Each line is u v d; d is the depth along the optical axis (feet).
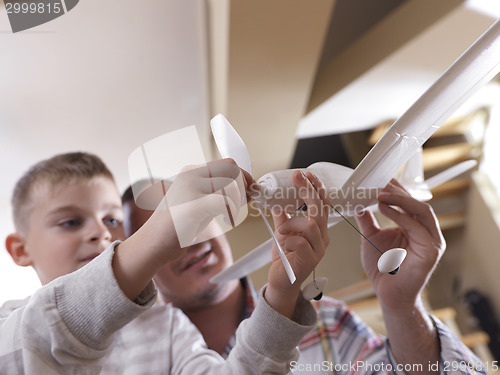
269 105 5.20
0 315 1.44
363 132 8.59
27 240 1.78
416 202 1.75
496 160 8.78
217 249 2.20
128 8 3.94
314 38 4.43
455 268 9.53
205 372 1.58
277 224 1.52
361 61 5.67
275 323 1.41
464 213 9.32
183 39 4.62
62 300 1.11
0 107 3.70
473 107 8.06
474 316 8.89
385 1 5.82
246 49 4.34
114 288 1.08
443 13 4.73
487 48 1.11
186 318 1.96
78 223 1.75
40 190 1.75
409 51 5.30
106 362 1.64
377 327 3.68
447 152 8.72
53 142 4.00
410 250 1.77
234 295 2.27
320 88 6.27
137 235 1.13
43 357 1.09
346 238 3.23
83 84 3.97
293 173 1.45
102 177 1.84
